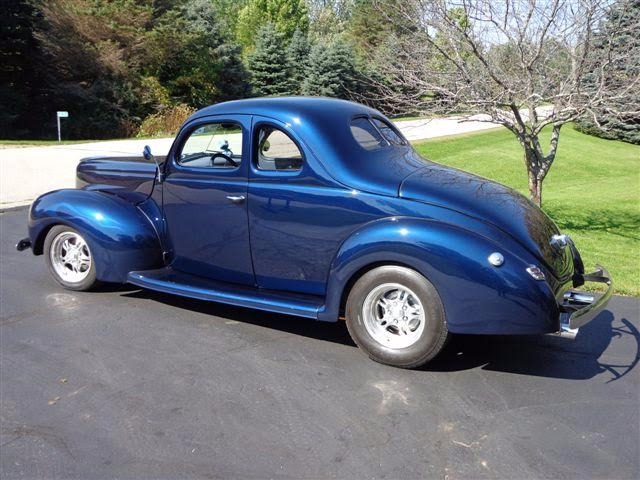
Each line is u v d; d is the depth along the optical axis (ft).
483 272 11.59
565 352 13.97
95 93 102.83
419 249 11.93
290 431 10.51
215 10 124.77
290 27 172.04
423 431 10.51
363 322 13.03
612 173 57.62
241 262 14.84
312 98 15.08
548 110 27.55
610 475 9.30
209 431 10.53
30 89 106.83
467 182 13.80
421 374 12.71
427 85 22.68
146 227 16.43
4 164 46.83
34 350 13.76
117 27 103.81
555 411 11.23
